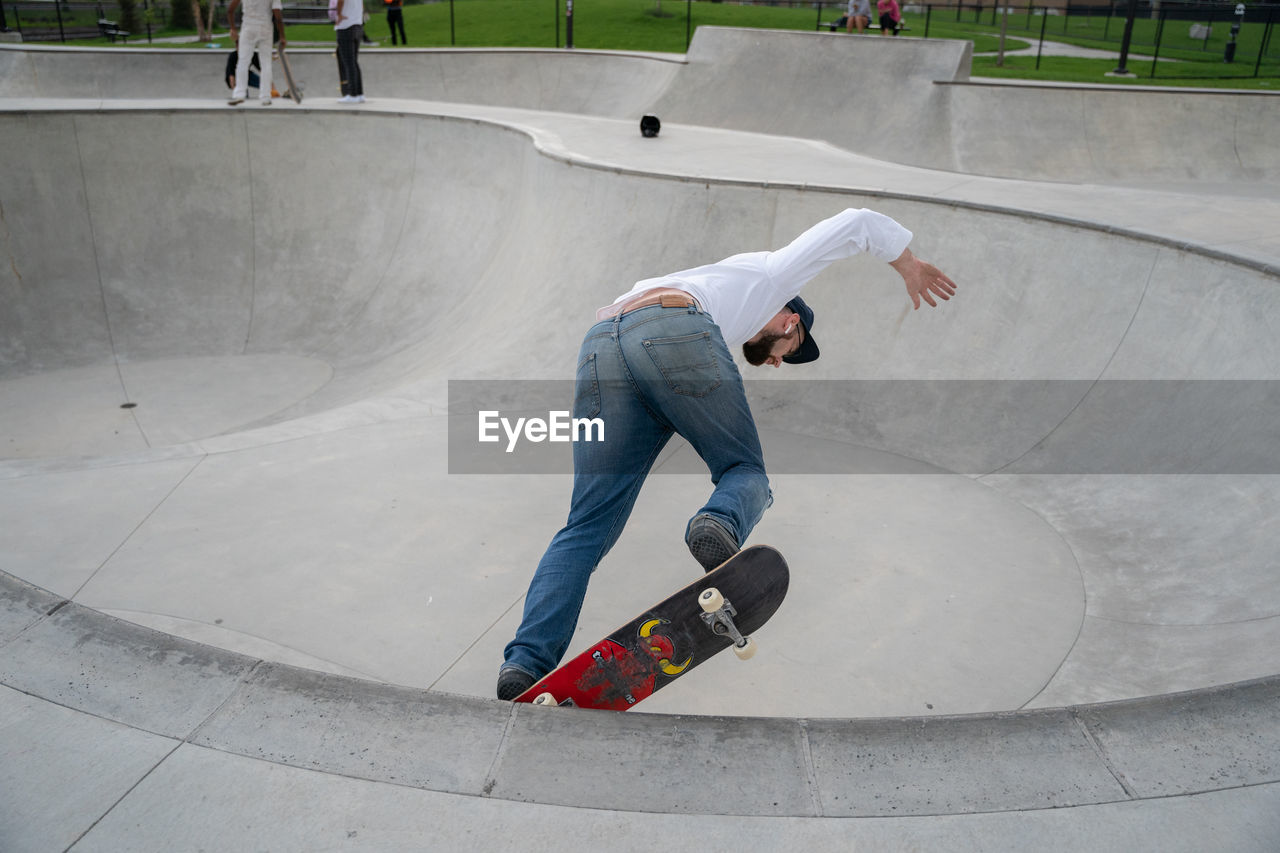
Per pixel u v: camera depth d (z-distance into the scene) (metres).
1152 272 5.50
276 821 1.77
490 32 27.59
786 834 1.77
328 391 8.79
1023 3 32.38
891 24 21.48
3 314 9.64
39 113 10.05
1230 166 15.12
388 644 3.83
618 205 7.59
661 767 1.92
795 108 17.22
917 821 1.80
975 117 15.56
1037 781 1.89
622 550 4.62
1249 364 4.80
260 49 11.05
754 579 2.18
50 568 4.32
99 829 1.75
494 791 1.85
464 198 10.46
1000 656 3.80
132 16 31.41
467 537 4.70
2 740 1.96
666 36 26.17
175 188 10.64
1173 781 1.88
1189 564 4.16
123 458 5.59
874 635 3.95
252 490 5.18
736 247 7.08
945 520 4.98
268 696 2.09
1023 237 6.16
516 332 7.47
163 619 3.95
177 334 9.98
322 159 11.01
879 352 6.48
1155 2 32.00
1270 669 3.11
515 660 2.24
